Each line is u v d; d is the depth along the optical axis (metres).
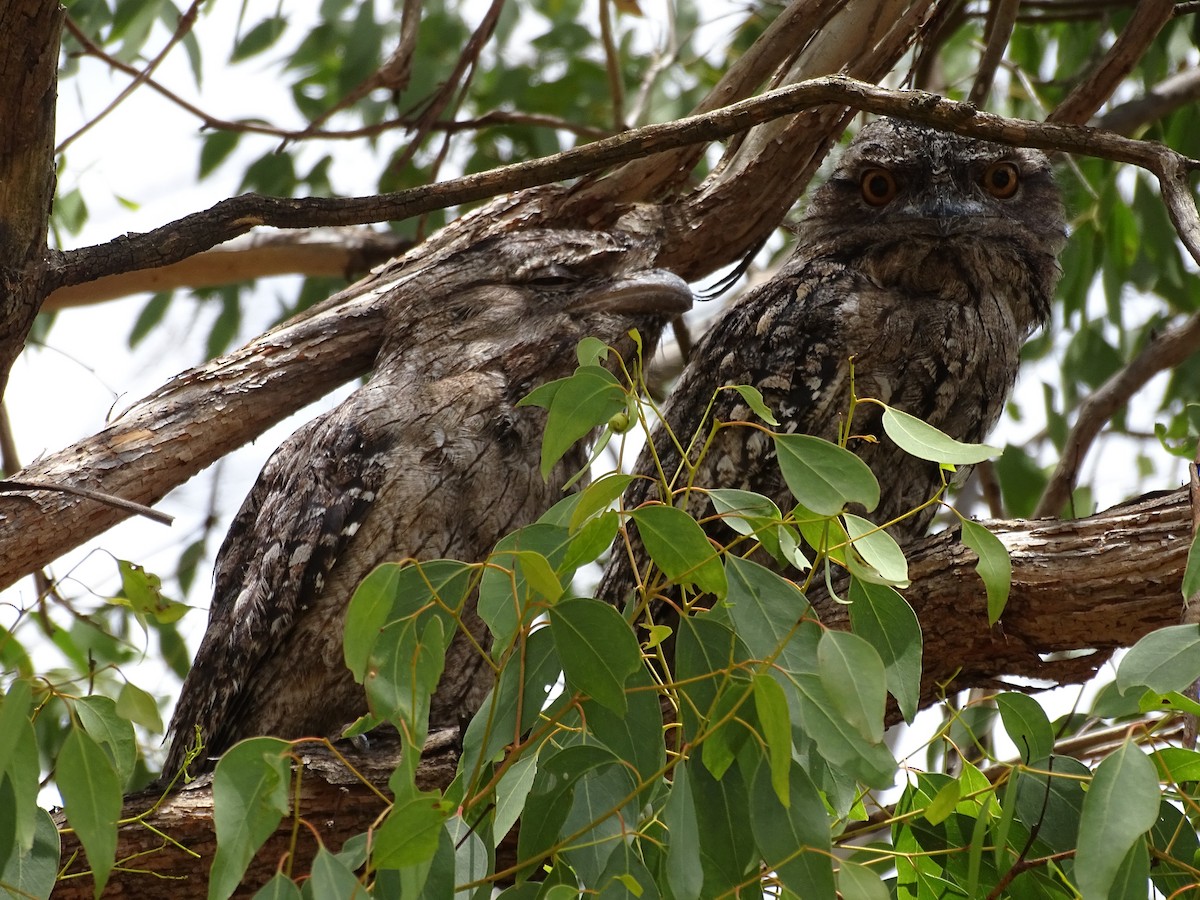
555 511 4.92
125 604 6.88
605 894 4.61
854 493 4.47
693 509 7.93
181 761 8.35
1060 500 10.08
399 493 8.13
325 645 8.16
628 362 8.63
